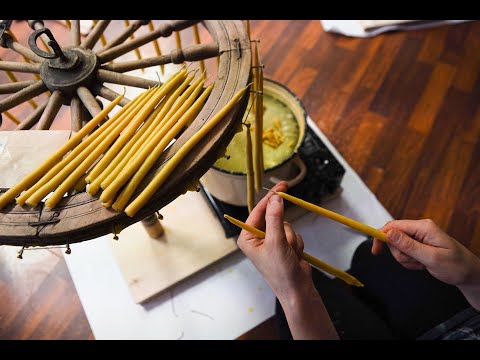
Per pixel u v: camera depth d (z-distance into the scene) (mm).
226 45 582
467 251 565
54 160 488
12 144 515
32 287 908
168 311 866
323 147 969
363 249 818
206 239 911
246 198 812
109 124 510
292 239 548
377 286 780
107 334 843
